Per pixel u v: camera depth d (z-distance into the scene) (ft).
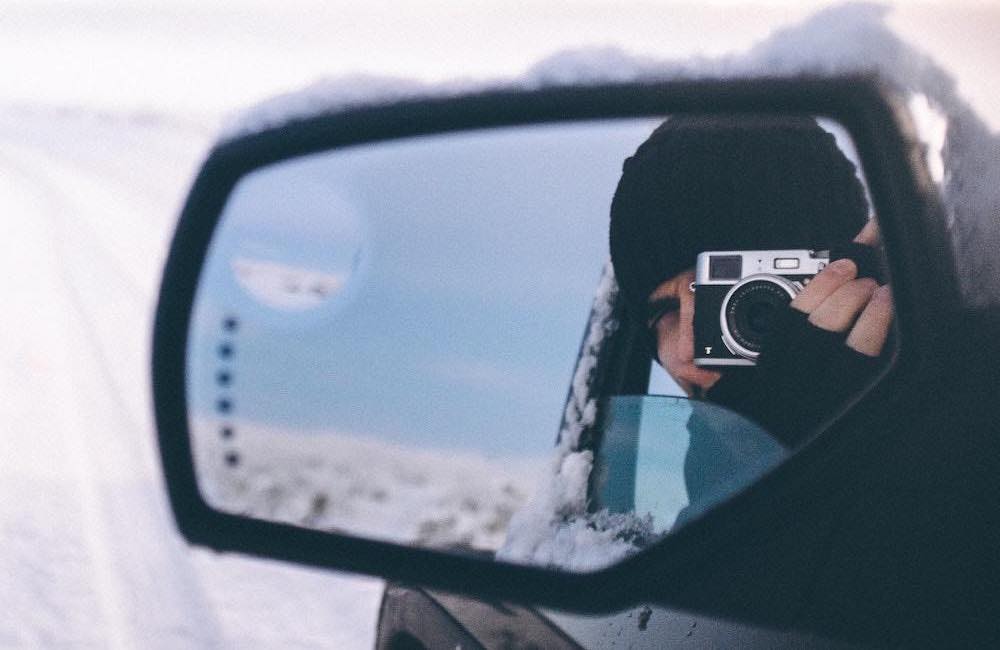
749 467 3.38
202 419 3.52
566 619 4.00
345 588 14.19
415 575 3.18
